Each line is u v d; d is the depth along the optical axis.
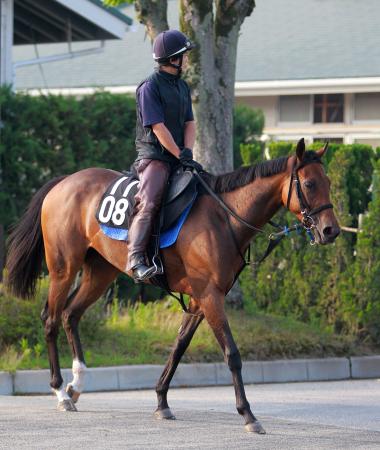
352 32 33.59
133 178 11.72
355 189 18.62
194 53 17.89
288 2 36.19
